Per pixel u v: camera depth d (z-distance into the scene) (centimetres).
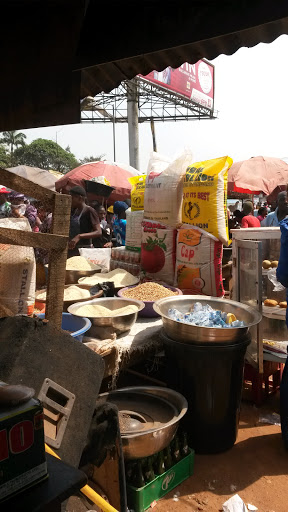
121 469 168
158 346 285
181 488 232
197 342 248
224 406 256
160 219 385
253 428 299
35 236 148
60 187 966
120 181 959
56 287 158
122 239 640
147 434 201
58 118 190
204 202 345
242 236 348
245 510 209
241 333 248
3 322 133
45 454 96
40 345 131
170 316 272
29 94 182
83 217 464
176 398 243
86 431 144
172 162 384
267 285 361
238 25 172
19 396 92
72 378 140
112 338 263
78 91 182
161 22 187
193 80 2372
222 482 237
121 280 370
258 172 975
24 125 194
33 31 168
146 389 255
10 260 168
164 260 392
